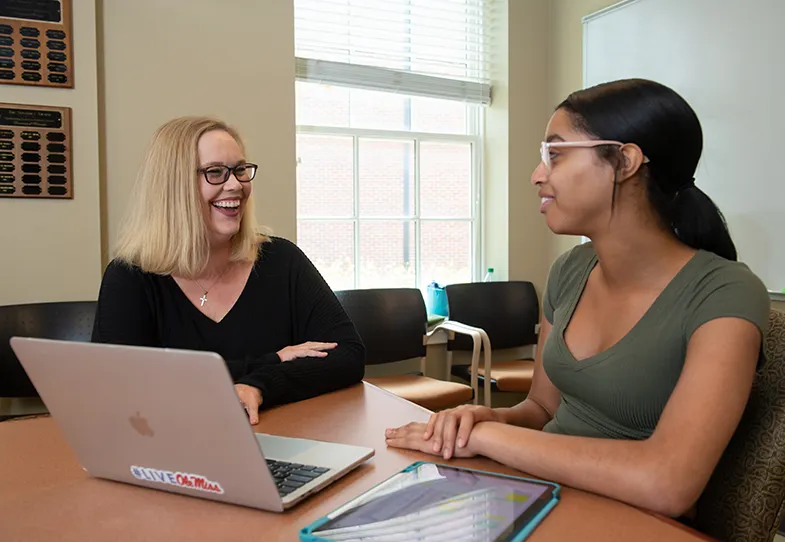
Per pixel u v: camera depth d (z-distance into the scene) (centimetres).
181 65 257
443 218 358
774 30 247
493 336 325
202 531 68
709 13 271
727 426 79
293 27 278
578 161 95
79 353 71
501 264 357
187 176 142
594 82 329
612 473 77
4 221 226
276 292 159
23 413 236
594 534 67
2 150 223
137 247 148
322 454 89
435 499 74
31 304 214
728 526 92
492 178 362
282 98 277
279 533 67
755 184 258
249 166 150
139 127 252
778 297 251
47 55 227
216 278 155
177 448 73
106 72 245
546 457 82
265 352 154
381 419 112
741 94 261
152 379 68
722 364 82
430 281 357
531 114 355
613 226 97
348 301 288
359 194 334
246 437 67
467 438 91
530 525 67
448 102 358
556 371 110
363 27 317
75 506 75
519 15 347
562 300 120
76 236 236
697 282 93
